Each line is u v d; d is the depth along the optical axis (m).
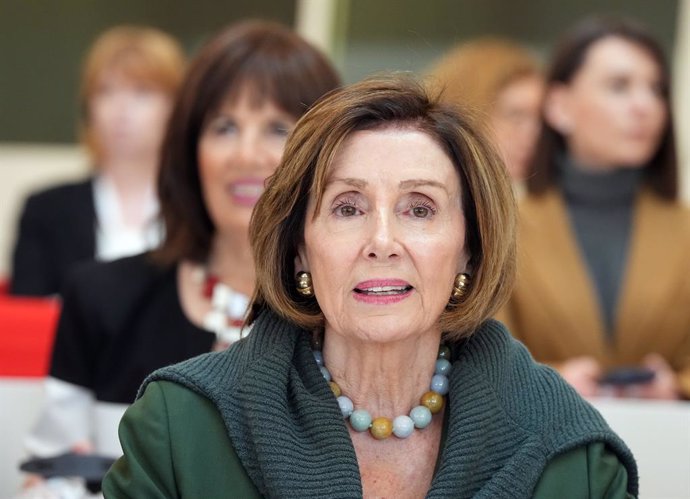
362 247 3.30
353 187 3.33
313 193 3.37
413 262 3.30
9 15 12.03
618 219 6.83
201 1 12.00
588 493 3.35
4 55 12.09
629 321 6.57
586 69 6.98
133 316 5.29
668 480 5.13
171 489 3.36
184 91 5.39
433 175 3.33
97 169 8.86
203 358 3.55
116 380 5.24
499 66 8.33
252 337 3.55
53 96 12.13
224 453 3.36
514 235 3.51
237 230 5.30
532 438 3.35
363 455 3.47
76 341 5.32
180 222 5.42
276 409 3.33
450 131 3.39
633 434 5.15
